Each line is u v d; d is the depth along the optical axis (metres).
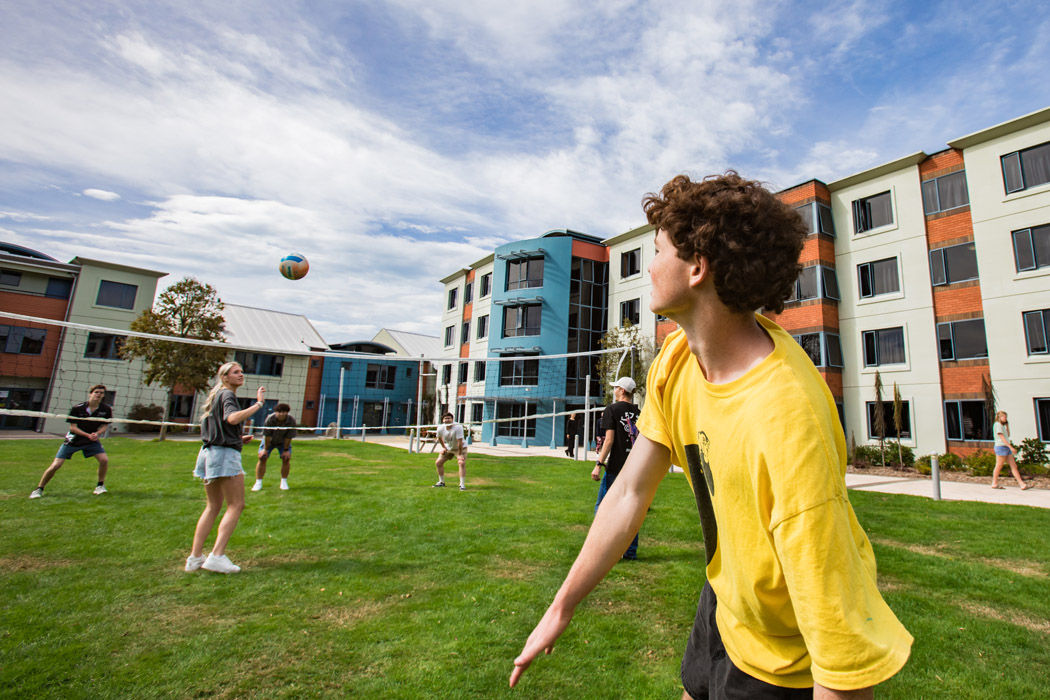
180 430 28.14
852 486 12.05
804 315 20.52
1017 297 16.23
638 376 23.56
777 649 1.02
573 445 18.47
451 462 14.38
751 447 0.88
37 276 26.86
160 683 2.61
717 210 0.95
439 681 2.67
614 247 30.31
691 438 1.15
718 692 1.16
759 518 0.91
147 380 23.36
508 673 2.76
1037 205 16.11
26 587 3.85
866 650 0.72
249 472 10.95
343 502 7.56
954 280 17.70
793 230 0.99
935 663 2.88
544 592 3.95
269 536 5.51
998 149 17.05
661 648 3.07
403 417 42.88
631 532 1.28
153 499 7.30
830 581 0.76
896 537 5.85
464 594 3.89
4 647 2.92
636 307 28.06
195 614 3.46
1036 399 15.62
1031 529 6.32
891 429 18.50
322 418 37.72
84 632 3.15
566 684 2.66
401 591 3.95
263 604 3.66
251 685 2.61
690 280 1.02
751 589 0.98
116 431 26.66
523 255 31.89
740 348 1.01
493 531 5.86
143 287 29.06
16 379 25.84
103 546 4.92
